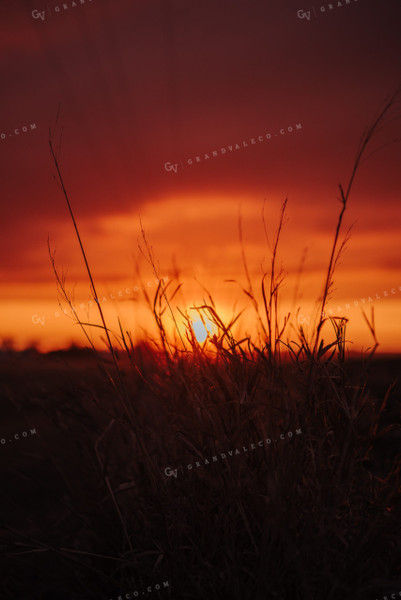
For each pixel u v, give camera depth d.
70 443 1.92
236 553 1.35
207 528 1.43
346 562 1.29
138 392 1.83
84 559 1.60
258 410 1.58
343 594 1.25
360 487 1.47
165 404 1.65
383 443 1.78
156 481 1.52
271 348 1.54
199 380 1.59
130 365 1.69
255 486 1.40
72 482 1.84
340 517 1.43
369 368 1.50
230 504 1.41
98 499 1.67
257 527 1.43
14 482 2.17
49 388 1.92
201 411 1.52
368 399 1.52
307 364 1.58
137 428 1.59
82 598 1.54
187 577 1.39
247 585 1.32
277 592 1.26
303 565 1.29
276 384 1.57
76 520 1.71
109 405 1.87
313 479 1.40
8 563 1.72
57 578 1.60
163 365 1.77
